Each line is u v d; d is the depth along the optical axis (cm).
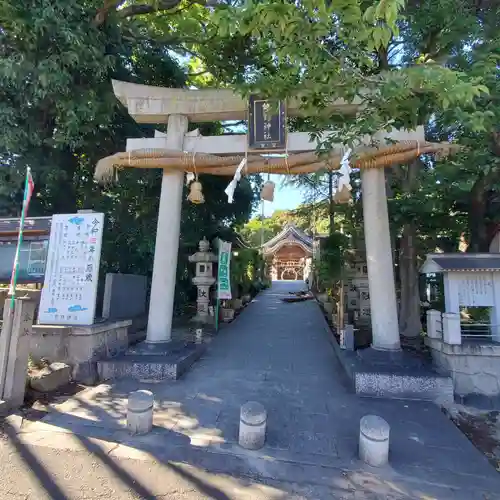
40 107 748
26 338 462
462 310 898
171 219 677
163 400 488
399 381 513
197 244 1107
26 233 639
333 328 957
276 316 1191
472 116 413
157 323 655
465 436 404
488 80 470
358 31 316
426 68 366
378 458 341
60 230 620
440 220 812
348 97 405
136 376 573
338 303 902
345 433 406
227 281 974
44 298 600
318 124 472
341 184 562
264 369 634
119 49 821
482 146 564
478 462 352
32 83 662
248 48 763
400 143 566
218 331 945
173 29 985
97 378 578
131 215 991
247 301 1526
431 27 614
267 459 350
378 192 622
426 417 447
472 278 576
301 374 608
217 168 657
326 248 1064
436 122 703
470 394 523
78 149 871
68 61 654
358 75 380
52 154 823
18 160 727
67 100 695
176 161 648
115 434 390
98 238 609
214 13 321
